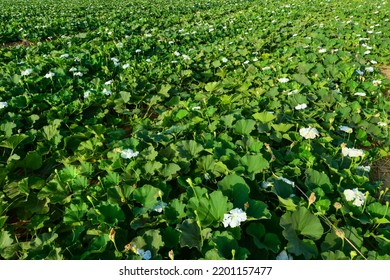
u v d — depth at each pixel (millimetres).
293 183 2482
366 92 4539
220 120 3525
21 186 2635
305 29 8391
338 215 2336
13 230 2455
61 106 4016
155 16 12203
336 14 10406
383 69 6023
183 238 2020
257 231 2090
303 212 2137
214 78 5531
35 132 3463
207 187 2578
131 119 4047
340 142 3299
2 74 5102
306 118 3723
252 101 4059
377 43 6848
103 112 4191
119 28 9227
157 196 2396
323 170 2764
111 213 2277
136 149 3059
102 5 15430
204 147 3000
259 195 2455
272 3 14227
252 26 9188
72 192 2672
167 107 4484
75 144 3402
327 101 4164
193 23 10664
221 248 1925
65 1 18328
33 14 12469
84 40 8062
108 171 2727
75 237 2160
